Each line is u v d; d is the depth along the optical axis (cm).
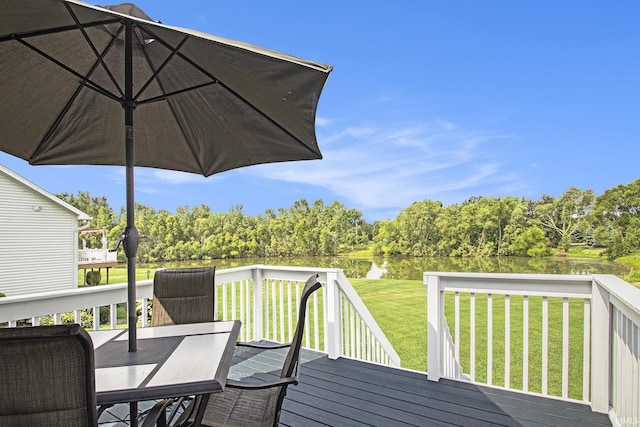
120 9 175
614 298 246
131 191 181
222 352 184
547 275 291
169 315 306
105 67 188
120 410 290
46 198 1432
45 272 1422
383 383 329
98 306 309
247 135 242
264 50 151
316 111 190
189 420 182
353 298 420
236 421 185
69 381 113
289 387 321
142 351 186
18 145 242
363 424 260
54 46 196
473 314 329
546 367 298
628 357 221
